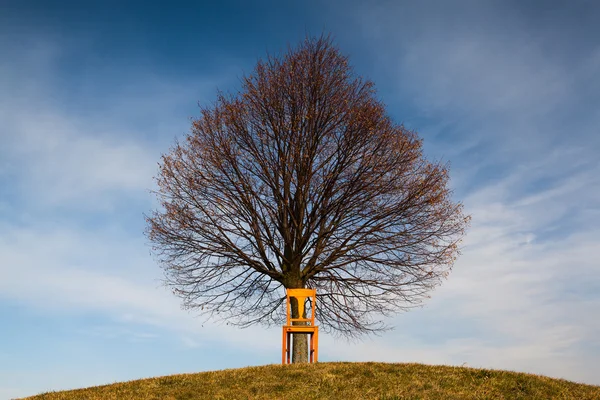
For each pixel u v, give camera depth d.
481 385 10.62
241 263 15.67
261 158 15.65
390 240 15.27
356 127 15.15
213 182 15.29
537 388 10.58
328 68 16.02
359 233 15.35
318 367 11.92
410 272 15.64
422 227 15.45
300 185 15.40
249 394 10.05
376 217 15.25
